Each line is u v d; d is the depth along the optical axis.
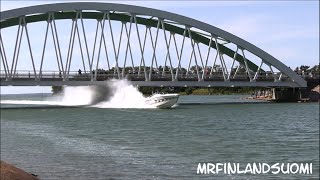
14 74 87.62
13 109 80.62
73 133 39.22
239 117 62.62
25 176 11.30
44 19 98.75
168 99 79.56
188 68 100.88
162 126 47.91
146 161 24.17
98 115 63.97
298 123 53.88
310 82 110.31
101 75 96.31
